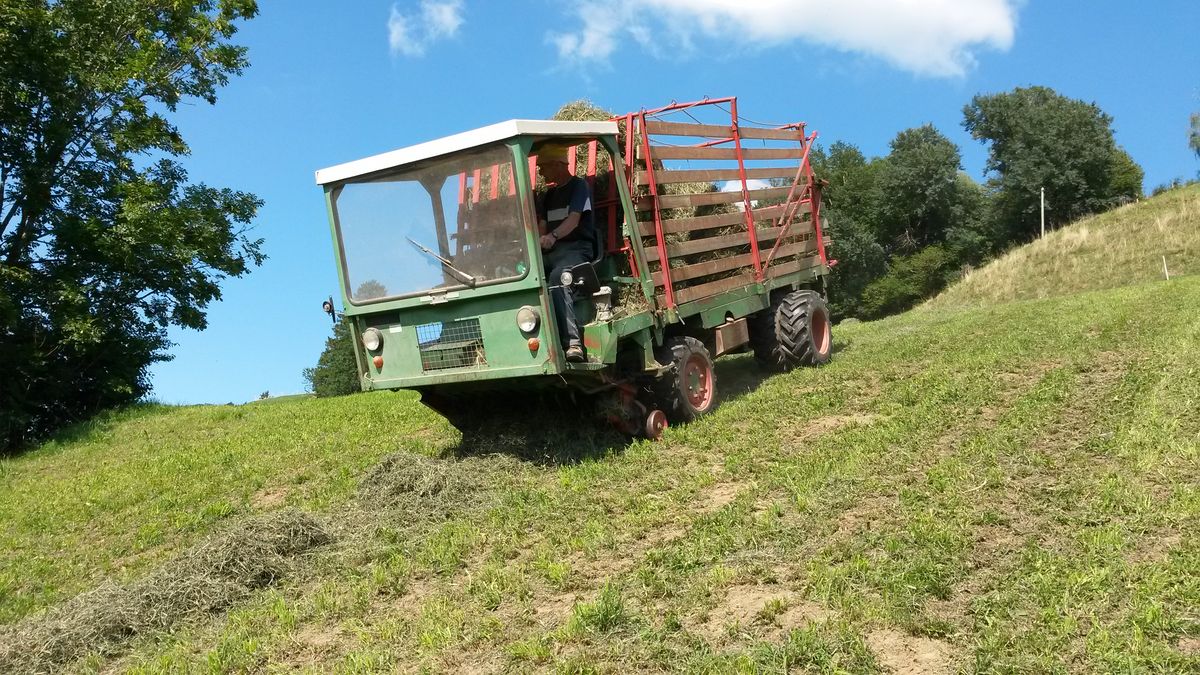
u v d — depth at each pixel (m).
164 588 5.38
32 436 18.34
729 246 9.73
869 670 3.46
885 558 4.38
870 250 61.66
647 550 5.05
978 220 65.44
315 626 4.77
